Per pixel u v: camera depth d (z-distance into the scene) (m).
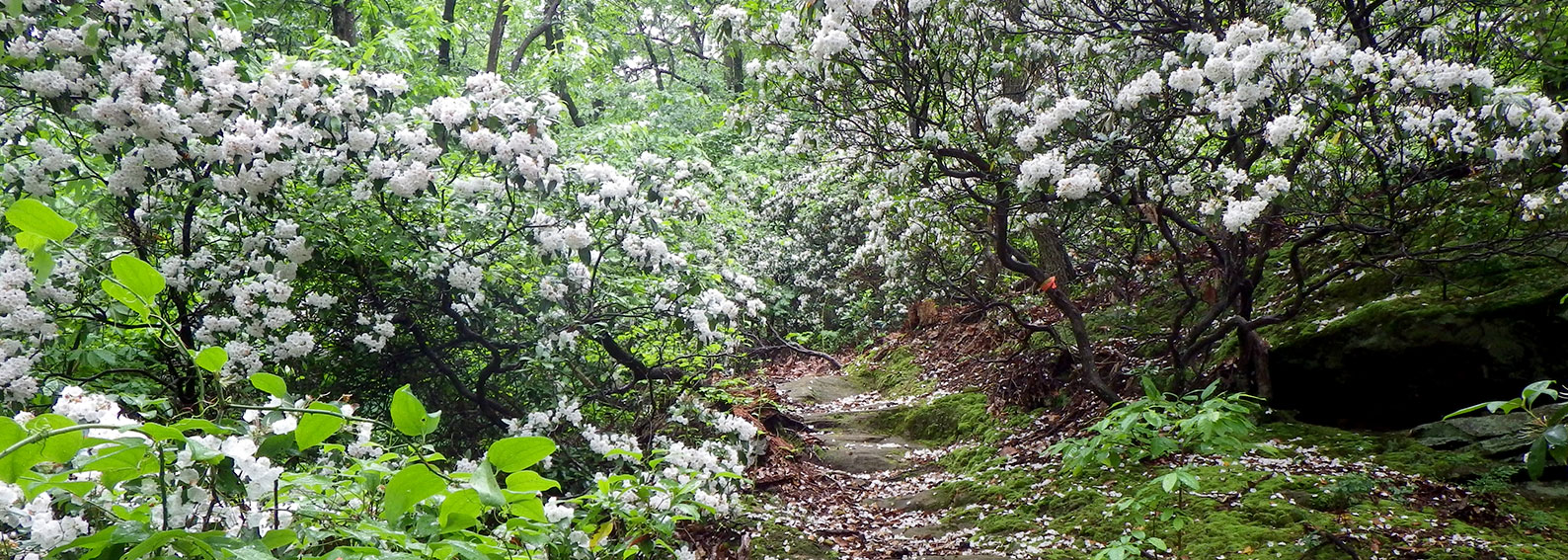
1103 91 5.66
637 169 4.56
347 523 1.86
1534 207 4.34
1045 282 5.64
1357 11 5.19
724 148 15.66
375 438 3.34
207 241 3.99
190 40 3.51
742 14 5.55
